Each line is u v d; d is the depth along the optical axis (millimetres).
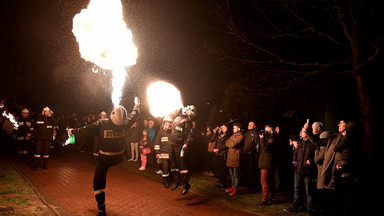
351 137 5691
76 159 13945
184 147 7488
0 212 5746
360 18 10188
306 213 6484
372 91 11352
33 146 15828
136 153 13602
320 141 6328
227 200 7641
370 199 7172
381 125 10992
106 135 5945
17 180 8453
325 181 6012
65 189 8125
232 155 8156
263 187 7215
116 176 10336
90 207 6645
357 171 5711
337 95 12359
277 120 9664
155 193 8180
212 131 11219
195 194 8219
